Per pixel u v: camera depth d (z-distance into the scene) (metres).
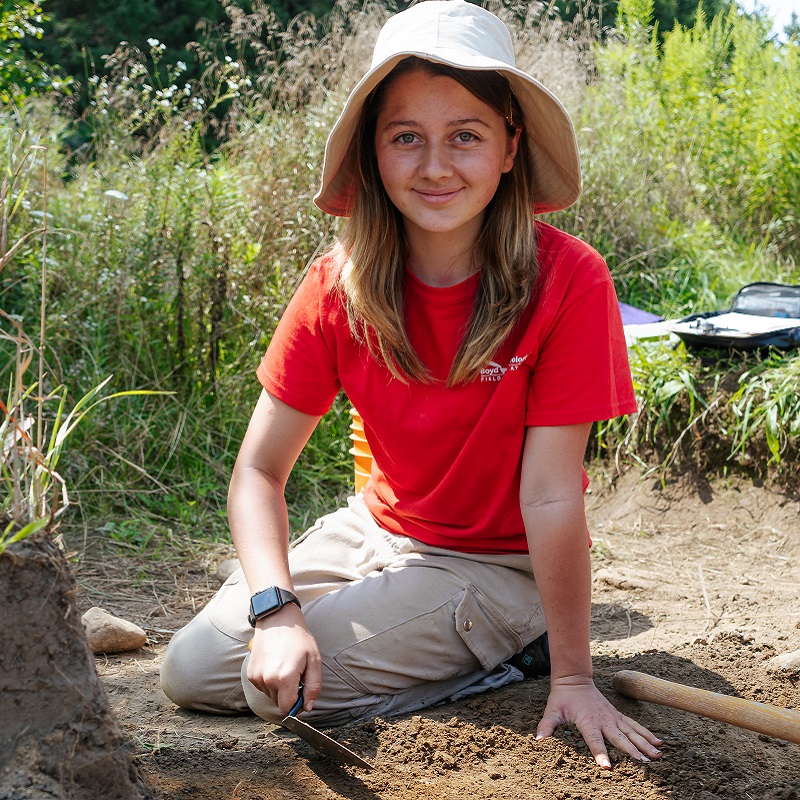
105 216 4.72
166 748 1.95
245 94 6.09
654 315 5.19
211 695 2.24
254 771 1.85
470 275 2.18
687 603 3.20
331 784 1.80
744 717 1.88
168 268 4.62
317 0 11.50
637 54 7.54
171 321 4.61
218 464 4.33
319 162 5.15
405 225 2.23
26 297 4.54
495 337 2.08
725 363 4.40
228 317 4.70
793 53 7.62
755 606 3.14
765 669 2.39
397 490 2.36
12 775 1.36
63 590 1.46
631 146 6.75
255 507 2.20
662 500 4.20
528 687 2.27
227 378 4.57
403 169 2.05
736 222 6.86
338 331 2.24
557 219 5.87
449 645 2.21
